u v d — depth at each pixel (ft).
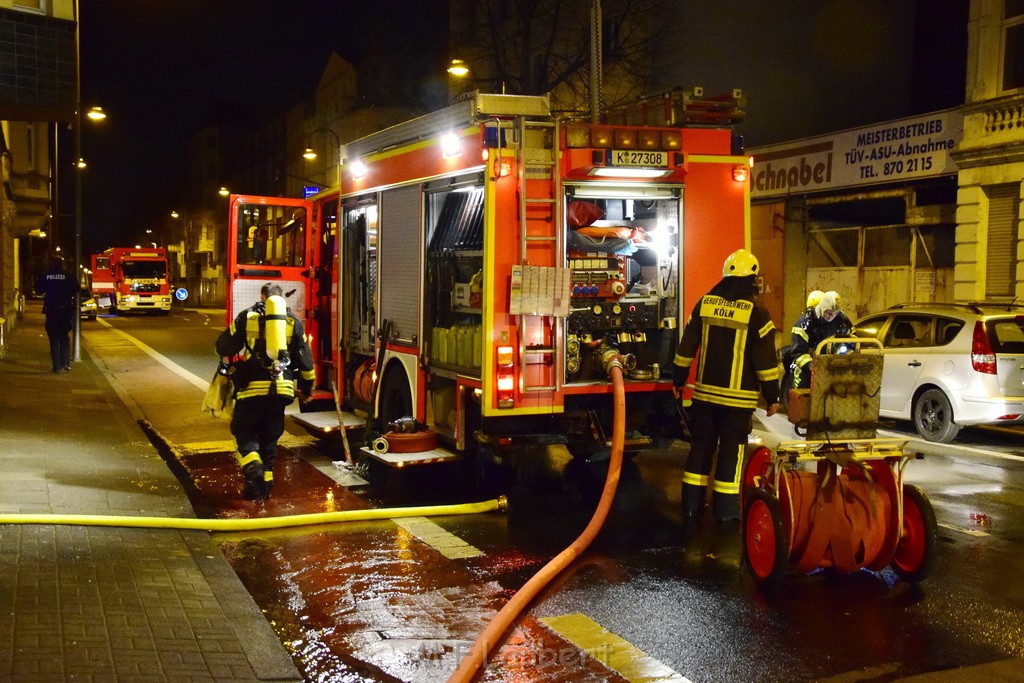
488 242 22.97
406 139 27.89
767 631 15.70
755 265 22.00
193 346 82.53
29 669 12.47
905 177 59.77
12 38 35.86
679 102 24.48
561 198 23.44
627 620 16.19
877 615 16.51
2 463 25.55
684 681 13.70
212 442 33.83
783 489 17.57
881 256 63.87
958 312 34.76
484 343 23.15
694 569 19.10
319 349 36.27
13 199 85.30
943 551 20.44
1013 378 32.86
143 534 19.92
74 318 61.16
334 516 22.65
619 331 25.44
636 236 25.36
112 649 13.43
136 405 43.47
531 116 23.45
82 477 24.49
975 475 28.30
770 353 21.57
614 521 22.86
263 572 18.80
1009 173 51.93
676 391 22.97
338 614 16.49
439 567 19.22
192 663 13.21
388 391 29.50
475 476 26.86
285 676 13.07
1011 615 16.55
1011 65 53.01
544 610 16.66
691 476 22.62
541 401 23.72
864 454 17.66
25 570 16.72
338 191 33.68
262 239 35.40
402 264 28.22
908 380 35.78
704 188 25.12
